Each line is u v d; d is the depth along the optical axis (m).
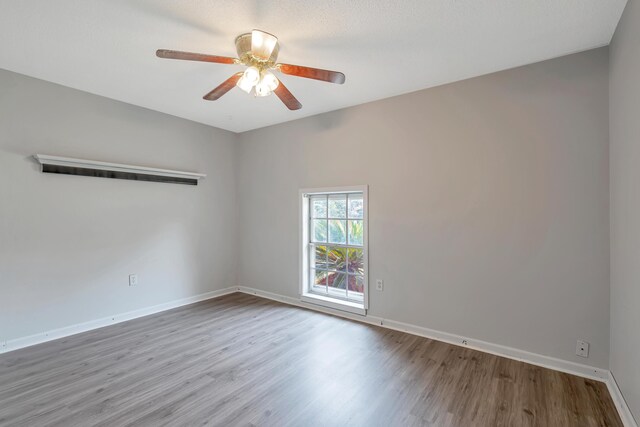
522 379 2.26
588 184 2.28
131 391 2.11
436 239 2.95
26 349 2.72
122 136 3.42
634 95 1.68
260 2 1.79
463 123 2.80
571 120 2.34
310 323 3.38
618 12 1.85
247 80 2.07
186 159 4.03
